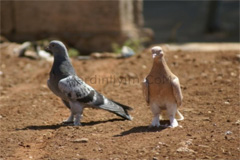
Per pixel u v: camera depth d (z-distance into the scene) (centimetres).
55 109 1012
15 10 2412
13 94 1177
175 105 795
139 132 787
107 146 717
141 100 1052
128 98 1071
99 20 2308
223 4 5156
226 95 1027
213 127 791
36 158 688
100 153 687
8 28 2423
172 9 5269
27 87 1262
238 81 1142
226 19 4447
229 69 1279
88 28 2328
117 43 2291
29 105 1047
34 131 833
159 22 4631
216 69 1290
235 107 929
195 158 640
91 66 1436
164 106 802
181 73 1273
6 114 975
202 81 1175
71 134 797
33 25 2398
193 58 1426
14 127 873
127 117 895
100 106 870
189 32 4059
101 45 2309
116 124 859
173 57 1448
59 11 2353
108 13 2286
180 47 2030
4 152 721
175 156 652
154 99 791
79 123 871
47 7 2366
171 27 4350
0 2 2406
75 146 729
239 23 4256
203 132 762
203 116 884
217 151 661
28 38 2392
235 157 635
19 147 746
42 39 2372
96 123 884
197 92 1072
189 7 5284
